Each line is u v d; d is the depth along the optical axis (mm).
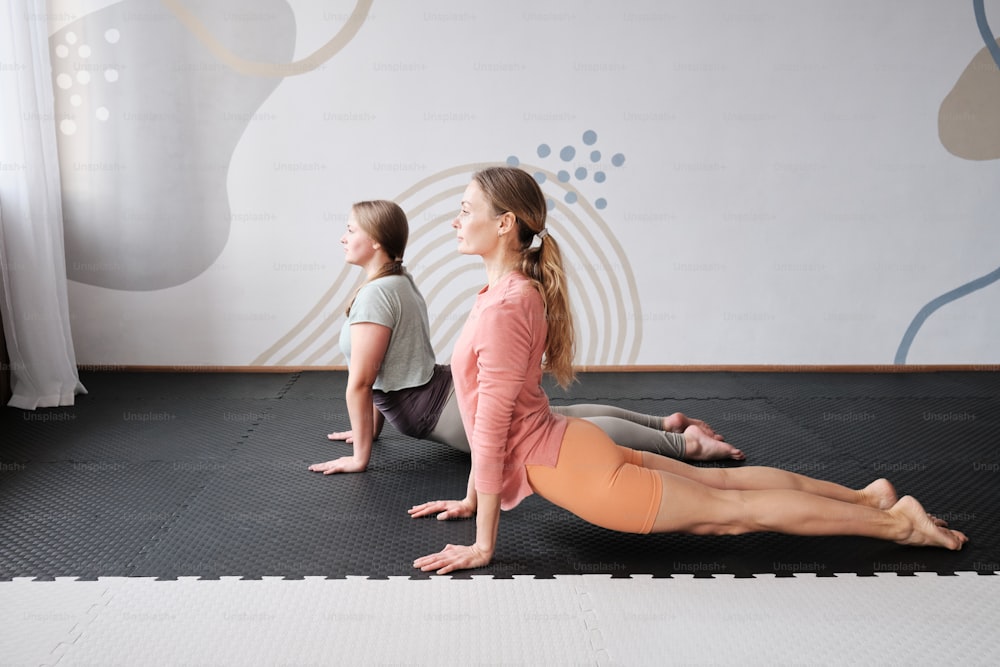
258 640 1709
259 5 3734
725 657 1669
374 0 3764
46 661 1621
